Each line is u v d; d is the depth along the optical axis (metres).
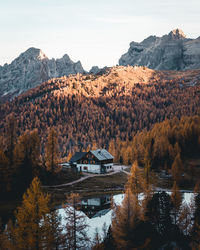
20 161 72.50
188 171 102.19
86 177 92.12
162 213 41.72
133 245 34.88
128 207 36.62
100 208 61.47
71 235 36.12
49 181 78.94
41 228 30.81
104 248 36.06
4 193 64.31
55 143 84.19
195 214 43.09
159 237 37.84
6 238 33.78
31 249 29.73
